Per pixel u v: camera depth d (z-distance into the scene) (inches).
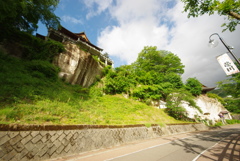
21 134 173.3
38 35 802.8
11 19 442.9
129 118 491.2
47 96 324.8
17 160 157.6
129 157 217.6
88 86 670.5
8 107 208.7
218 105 1417.3
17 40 505.4
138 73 1008.9
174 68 1146.0
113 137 321.7
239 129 750.5
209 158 210.8
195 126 775.1
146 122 501.4
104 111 456.8
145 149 278.8
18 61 441.4
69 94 428.5
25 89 294.5
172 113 829.2
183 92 794.8
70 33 941.2
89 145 255.3
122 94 792.3
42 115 236.8
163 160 202.4
